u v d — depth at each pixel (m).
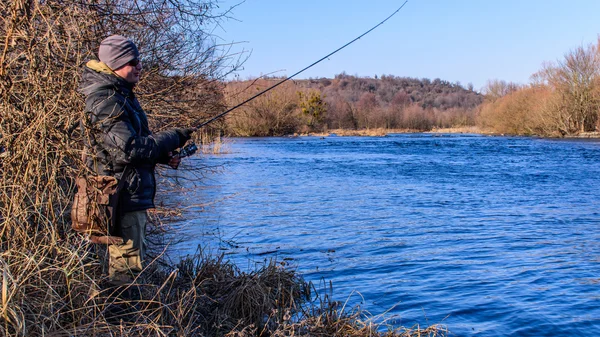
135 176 3.42
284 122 51.84
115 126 3.29
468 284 5.93
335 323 4.09
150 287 3.85
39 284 3.21
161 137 3.57
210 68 6.38
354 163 22.89
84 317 3.21
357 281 5.99
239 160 23.77
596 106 48.16
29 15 3.37
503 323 4.81
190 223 8.20
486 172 19.31
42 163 3.42
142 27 5.35
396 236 8.45
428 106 127.56
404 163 23.20
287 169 19.86
